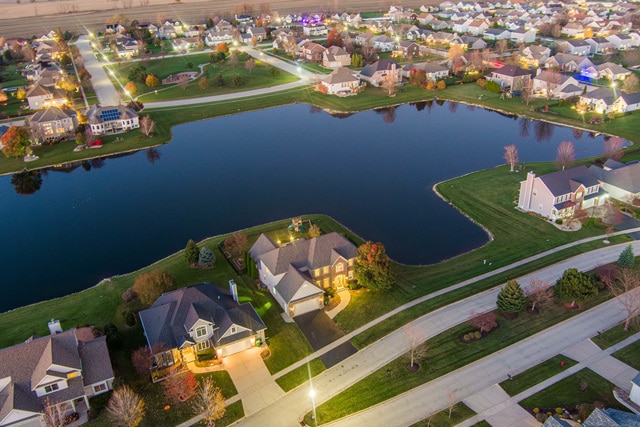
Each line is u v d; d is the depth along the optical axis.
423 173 134.00
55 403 61.41
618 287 83.81
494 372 68.44
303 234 103.50
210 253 93.44
